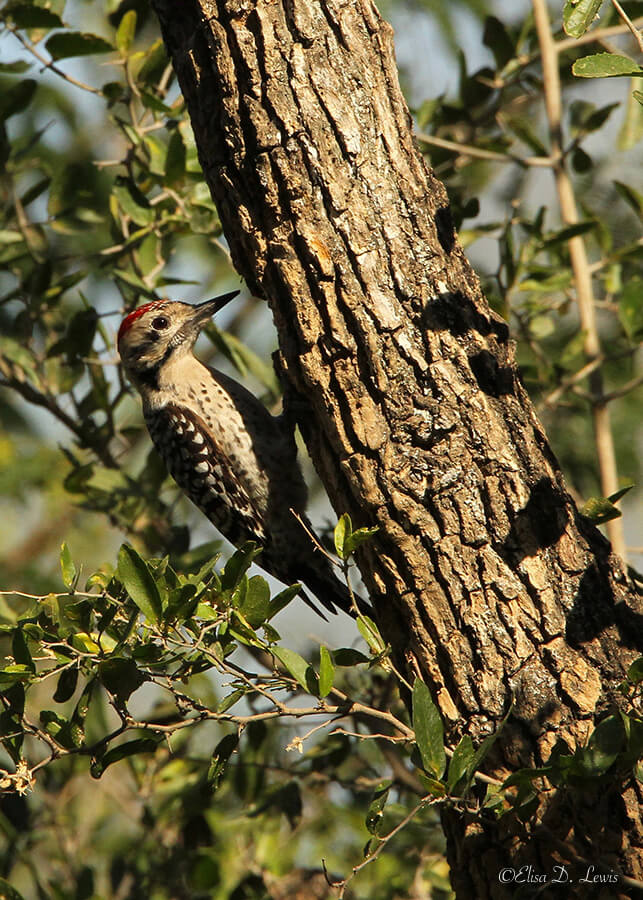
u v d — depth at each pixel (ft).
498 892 22.07
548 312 41.24
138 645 20.92
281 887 34.04
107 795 39.04
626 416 43.73
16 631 21.22
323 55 23.75
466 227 42.01
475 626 22.41
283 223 23.75
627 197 37.60
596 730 20.47
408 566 22.89
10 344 38.63
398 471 22.98
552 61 37.45
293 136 23.59
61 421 39.65
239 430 38.40
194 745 37.27
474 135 40.06
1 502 54.44
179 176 34.47
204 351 56.24
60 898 34.12
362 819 35.47
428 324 23.35
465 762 20.29
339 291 23.43
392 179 23.79
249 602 21.12
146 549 40.09
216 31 23.98
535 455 23.24
